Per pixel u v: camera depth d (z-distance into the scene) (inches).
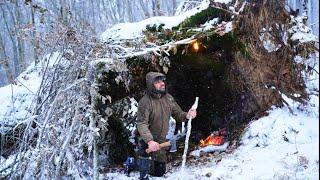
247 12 213.9
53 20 174.2
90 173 177.0
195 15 221.9
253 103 222.8
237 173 170.9
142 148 178.5
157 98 181.0
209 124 247.8
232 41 217.5
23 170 159.0
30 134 162.1
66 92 162.4
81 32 169.6
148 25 218.5
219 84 237.1
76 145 160.7
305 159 166.7
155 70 216.4
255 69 217.2
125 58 194.2
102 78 202.1
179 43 197.3
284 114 209.0
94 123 168.7
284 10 213.2
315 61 212.1
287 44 214.4
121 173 200.2
